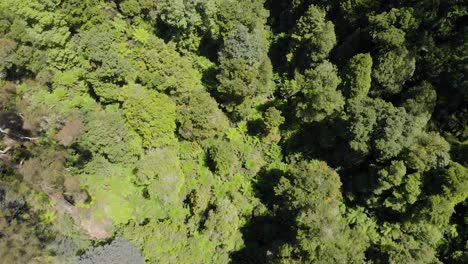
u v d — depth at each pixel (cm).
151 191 4412
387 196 4528
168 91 4794
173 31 5203
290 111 5141
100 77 4497
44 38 4466
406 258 4119
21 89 4444
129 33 4938
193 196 4603
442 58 4606
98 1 4866
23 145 4125
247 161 4988
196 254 4303
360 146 4475
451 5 4606
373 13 4959
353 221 4603
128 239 4144
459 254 4328
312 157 4962
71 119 4259
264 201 4859
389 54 4697
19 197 3891
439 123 4878
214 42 5372
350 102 4612
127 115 4450
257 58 4938
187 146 4812
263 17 5559
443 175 4259
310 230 4088
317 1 5369
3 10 4247
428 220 4381
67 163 4228
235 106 4956
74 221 4159
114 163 4534
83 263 3725
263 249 4559
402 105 4684
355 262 4094
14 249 3531
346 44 5100
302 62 5288
